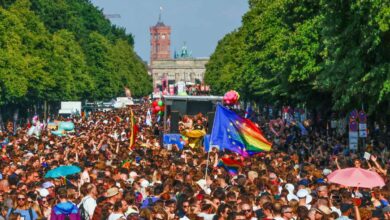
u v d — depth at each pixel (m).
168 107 66.12
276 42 93.06
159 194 28.28
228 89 171.88
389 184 28.08
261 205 25.25
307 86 78.56
